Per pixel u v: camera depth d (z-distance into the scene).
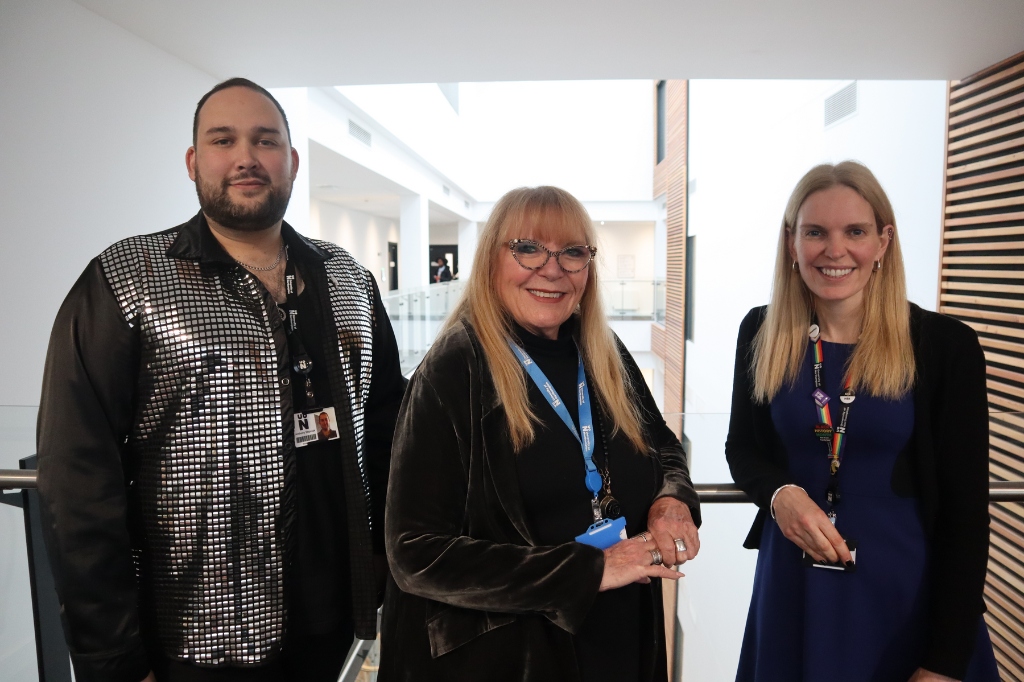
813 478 1.32
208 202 1.20
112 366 1.12
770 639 1.35
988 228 3.24
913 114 3.91
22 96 2.41
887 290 1.26
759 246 6.75
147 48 3.14
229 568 1.17
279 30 3.03
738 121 7.62
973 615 1.17
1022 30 2.89
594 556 1.01
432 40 3.16
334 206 12.60
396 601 1.13
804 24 2.93
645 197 17.52
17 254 2.39
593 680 1.11
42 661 1.70
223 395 1.16
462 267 18.20
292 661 1.33
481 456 1.09
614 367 1.28
